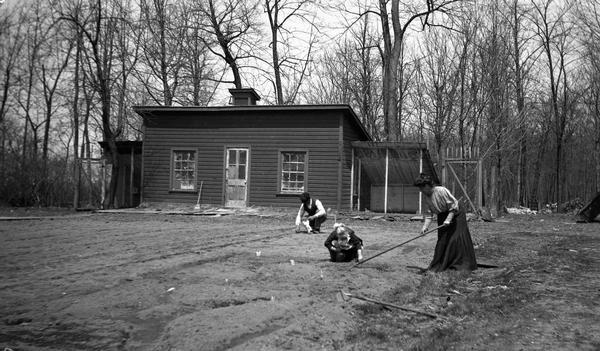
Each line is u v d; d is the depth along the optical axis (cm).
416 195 2333
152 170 2267
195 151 2217
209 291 632
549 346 433
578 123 3831
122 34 2539
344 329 486
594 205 1931
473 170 2345
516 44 2841
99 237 1249
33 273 754
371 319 521
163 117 2256
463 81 2397
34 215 2022
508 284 682
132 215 2011
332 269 795
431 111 2519
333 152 2047
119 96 2506
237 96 2281
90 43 2372
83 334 475
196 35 3191
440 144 2458
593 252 1005
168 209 2197
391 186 2366
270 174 2119
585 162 4422
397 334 471
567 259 898
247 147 2152
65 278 714
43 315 532
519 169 3594
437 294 638
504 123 2445
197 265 830
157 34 3095
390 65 2705
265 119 2131
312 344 443
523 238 1309
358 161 2192
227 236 1280
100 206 2488
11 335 473
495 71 2386
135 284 675
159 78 3167
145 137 2275
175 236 1277
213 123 2198
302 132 2086
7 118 2981
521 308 557
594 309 547
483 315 536
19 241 1162
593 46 2959
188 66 3259
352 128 2186
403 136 3275
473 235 1379
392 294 622
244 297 602
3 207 2531
